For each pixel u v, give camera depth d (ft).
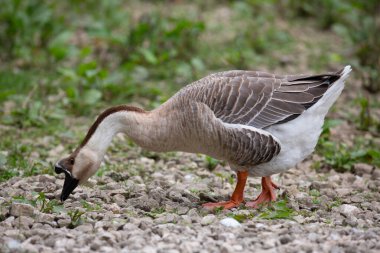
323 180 44.47
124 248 30.96
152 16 74.18
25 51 69.72
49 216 35.09
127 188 41.37
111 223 34.24
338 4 83.10
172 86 63.46
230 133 36.65
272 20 84.58
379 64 68.64
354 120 56.29
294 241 32.09
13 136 51.85
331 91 38.22
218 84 37.76
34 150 49.08
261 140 36.86
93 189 41.16
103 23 77.36
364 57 69.97
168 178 44.09
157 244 31.53
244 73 39.19
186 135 37.52
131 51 69.00
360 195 40.83
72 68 67.67
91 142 37.99
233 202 38.60
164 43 70.69
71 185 38.04
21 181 41.70
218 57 71.10
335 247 31.09
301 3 87.30
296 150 38.06
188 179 44.29
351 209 37.60
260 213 36.96
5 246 31.17
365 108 55.16
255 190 42.55
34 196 38.86
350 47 75.77
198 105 36.94
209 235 32.81
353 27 80.33
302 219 35.68
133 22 80.18
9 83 61.93
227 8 89.40
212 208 37.73
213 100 37.09
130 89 60.49
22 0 75.36
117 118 38.09
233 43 74.95
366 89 64.59
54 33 73.15
